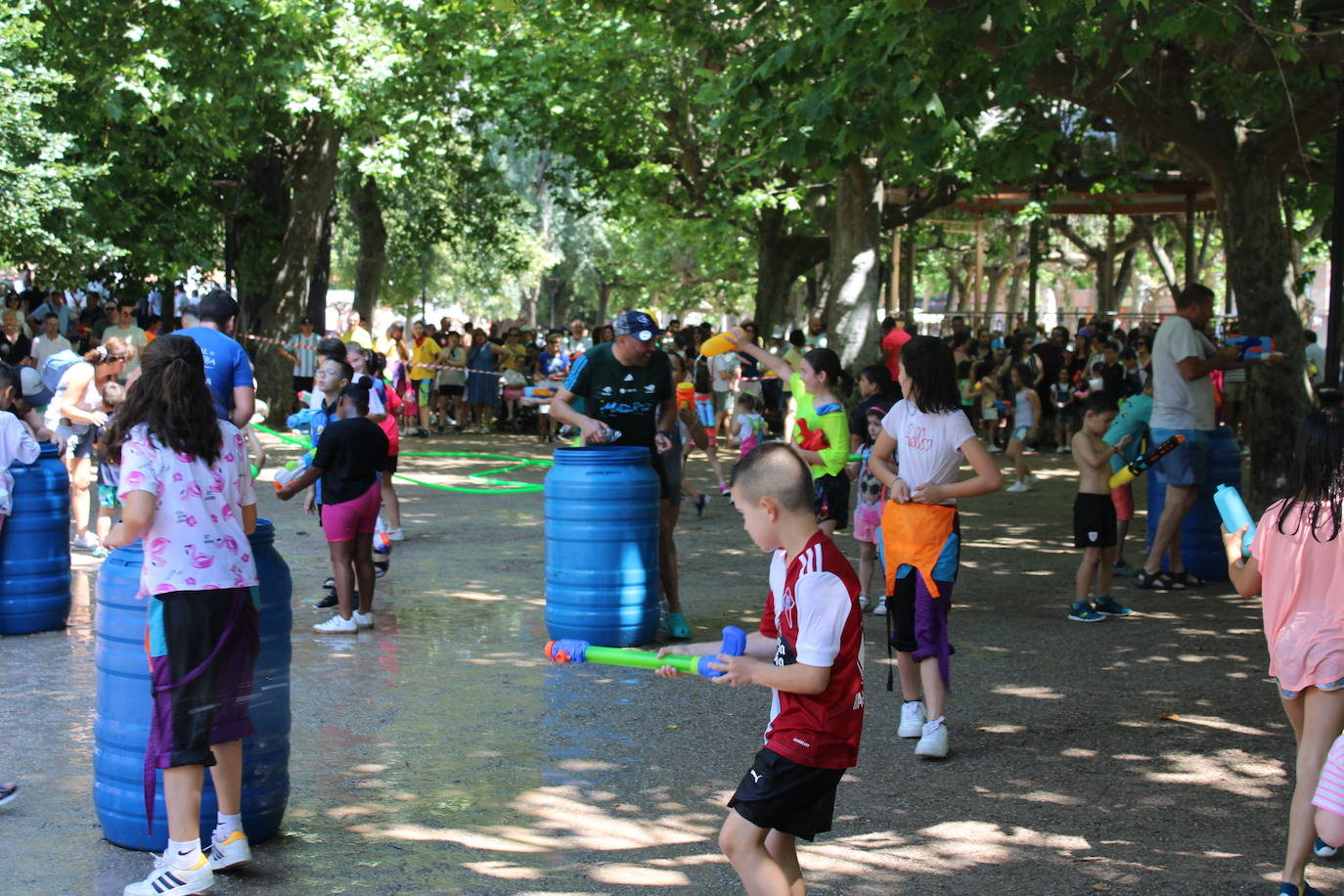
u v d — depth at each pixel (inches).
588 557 313.4
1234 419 844.0
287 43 789.9
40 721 253.9
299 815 206.1
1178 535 404.2
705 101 478.9
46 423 446.9
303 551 459.2
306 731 250.7
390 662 305.3
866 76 370.6
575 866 185.9
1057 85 428.5
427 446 859.4
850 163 690.2
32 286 885.8
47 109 794.2
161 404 176.7
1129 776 227.3
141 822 188.2
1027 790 219.9
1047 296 2711.6
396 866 185.5
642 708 268.1
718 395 888.3
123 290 1002.1
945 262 2076.8
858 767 232.5
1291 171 570.6
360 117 892.0
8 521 326.0
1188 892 178.2
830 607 142.2
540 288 2372.0
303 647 320.8
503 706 268.7
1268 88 492.1
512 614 360.8
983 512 566.9
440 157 1142.3
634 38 862.5
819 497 331.0
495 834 198.1
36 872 181.8
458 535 500.4
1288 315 522.6
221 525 179.5
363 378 430.9
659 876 182.1
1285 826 203.8
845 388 608.7
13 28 709.9
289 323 993.5
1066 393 850.8
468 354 967.0
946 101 379.9
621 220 1354.6
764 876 145.3
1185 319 387.5
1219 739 248.2
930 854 191.6
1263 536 178.9
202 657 175.6
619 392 323.6
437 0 882.1
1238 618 354.9
